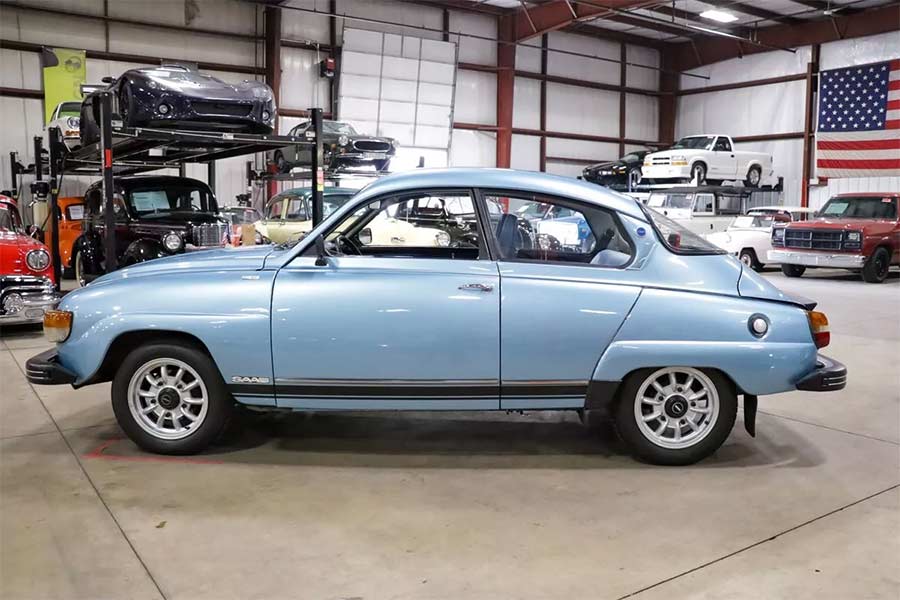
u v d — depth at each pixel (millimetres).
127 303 4238
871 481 4043
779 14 23766
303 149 14023
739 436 4875
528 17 22516
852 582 2926
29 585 2879
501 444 4676
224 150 9055
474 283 4066
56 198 10266
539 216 4254
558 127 25656
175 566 3037
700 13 23484
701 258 4238
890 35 22500
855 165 23203
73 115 14328
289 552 3164
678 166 20391
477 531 3381
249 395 4230
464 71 23203
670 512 3607
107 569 3012
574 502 3730
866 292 13367
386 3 21438
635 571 3008
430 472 4164
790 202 25172
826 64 24047
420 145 22109
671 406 4215
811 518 3541
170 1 18406
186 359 4266
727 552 3180
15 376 6570
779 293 4242
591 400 4145
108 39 17781
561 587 2875
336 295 4098
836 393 6062
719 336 4059
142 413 4383
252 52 19734
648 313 4062
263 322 4117
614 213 4230
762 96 25719
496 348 4066
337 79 20766
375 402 4164
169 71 7539
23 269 8109
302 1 20234
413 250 4895
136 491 3848
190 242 9898
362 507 3654
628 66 27266
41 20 16984
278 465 4266
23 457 4391
